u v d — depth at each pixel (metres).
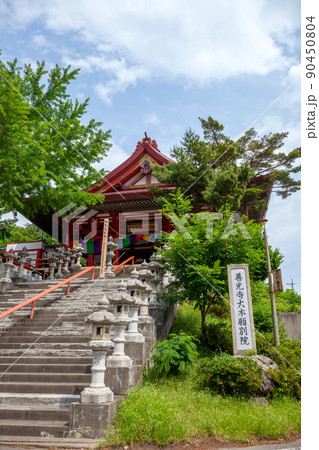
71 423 5.24
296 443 5.06
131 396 5.80
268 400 6.82
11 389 6.58
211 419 5.47
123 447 4.82
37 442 4.98
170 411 5.41
